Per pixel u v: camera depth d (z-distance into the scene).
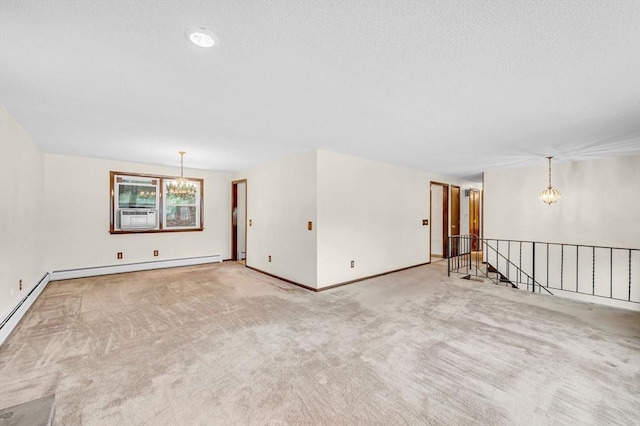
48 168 4.68
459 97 2.36
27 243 3.58
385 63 1.84
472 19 1.41
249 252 5.99
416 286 4.56
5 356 2.29
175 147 4.19
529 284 5.54
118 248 5.37
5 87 2.21
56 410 1.67
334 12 1.36
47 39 1.58
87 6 1.32
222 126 3.16
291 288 4.41
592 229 4.87
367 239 5.09
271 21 1.43
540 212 5.46
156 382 1.96
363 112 2.71
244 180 6.29
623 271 4.57
